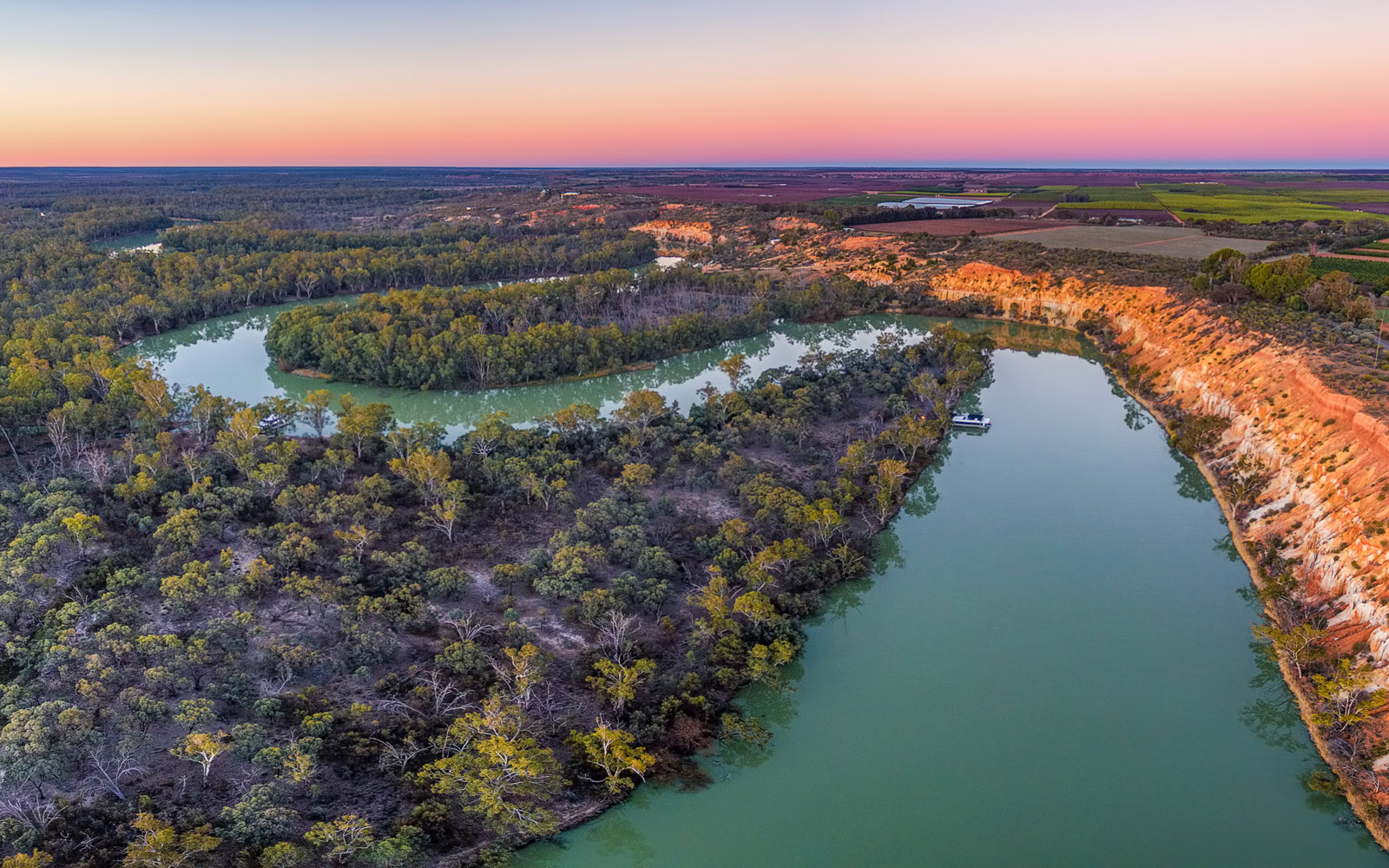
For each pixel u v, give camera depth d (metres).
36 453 114.75
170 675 65.06
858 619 82.50
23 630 73.25
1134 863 55.19
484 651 71.44
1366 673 63.78
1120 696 71.31
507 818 56.22
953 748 65.50
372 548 90.38
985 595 86.38
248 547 89.31
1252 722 68.00
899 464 103.69
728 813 59.47
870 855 55.94
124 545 88.19
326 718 62.38
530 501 101.38
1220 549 94.50
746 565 82.44
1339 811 58.94
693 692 68.75
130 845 51.31
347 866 52.31
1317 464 90.69
